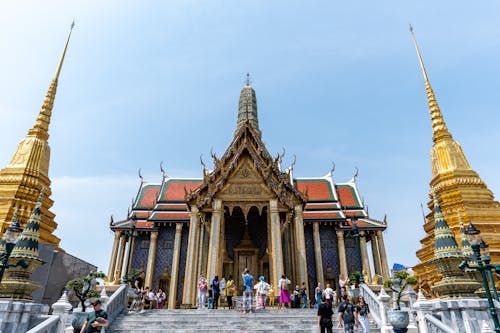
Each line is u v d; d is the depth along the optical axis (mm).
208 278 21703
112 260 32000
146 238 34094
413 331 11984
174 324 14211
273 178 26562
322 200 36844
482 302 11492
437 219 13914
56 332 11625
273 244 22719
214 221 23625
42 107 27672
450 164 25984
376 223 34656
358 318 12328
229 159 27047
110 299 14766
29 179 23531
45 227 23000
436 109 29422
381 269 32750
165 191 37250
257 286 17719
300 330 13148
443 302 11695
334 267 33125
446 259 12812
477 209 22844
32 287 12875
